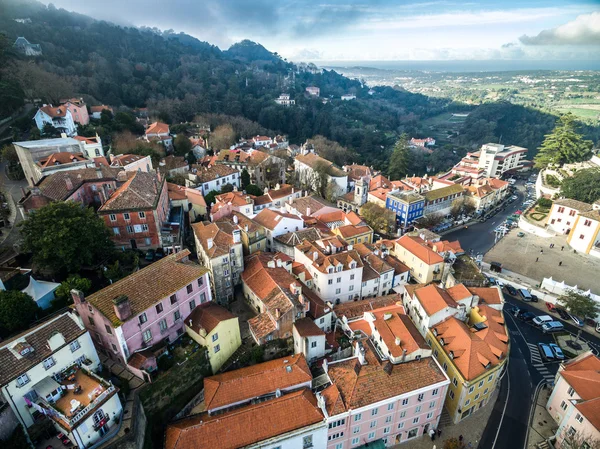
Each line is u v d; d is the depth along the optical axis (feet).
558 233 369.50
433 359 181.47
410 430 179.52
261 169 438.81
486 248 358.84
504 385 213.66
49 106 408.87
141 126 515.50
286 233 282.36
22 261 206.80
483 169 581.12
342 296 242.78
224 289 218.59
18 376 127.13
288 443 150.82
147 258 227.20
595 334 251.80
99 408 130.11
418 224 393.91
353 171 511.40
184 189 321.93
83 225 192.85
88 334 150.10
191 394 169.78
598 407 163.63
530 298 281.95
